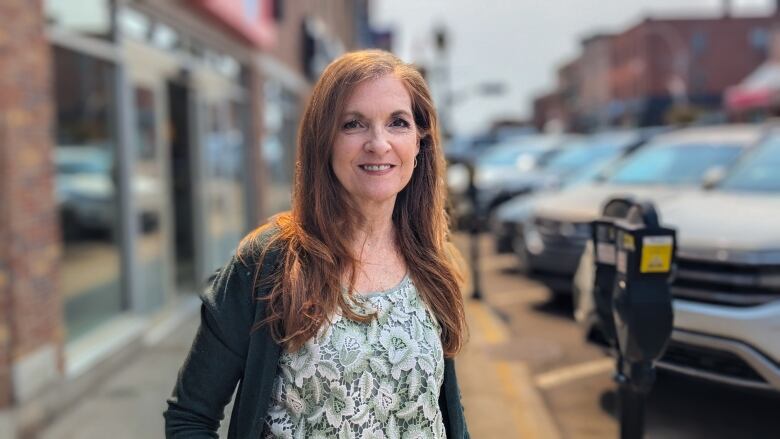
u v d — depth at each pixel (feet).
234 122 34.60
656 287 9.52
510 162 46.34
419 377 5.56
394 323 5.65
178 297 26.53
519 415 14.67
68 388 15.60
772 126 22.17
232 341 5.41
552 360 18.43
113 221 20.84
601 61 217.15
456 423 6.13
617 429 14.21
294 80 49.90
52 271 15.46
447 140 85.46
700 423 14.57
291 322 5.26
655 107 181.57
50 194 15.57
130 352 19.20
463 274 6.62
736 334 12.48
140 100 22.30
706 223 14.43
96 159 19.79
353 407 5.33
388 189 5.74
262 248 5.53
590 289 14.85
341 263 5.61
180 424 5.45
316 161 5.69
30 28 14.90
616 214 10.66
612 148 37.29
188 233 27.99
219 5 26.32
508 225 29.94
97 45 19.21
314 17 60.59
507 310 24.20
